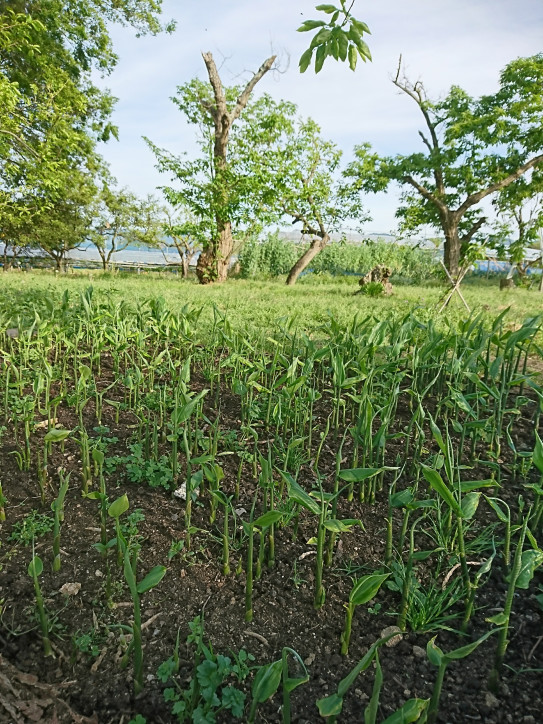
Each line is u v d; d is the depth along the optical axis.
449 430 3.53
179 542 2.18
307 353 4.28
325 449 3.22
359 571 2.13
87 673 1.65
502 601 1.97
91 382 3.98
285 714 1.34
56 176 9.66
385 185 17.83
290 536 2.34
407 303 10.80
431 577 2.09
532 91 15.82
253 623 1.86
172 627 1.83
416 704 1.17
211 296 10.98
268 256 30.77
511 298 12.63
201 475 2.22
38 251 29.89
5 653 1.71
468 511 1.80
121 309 5.24
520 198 14.35
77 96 11.50
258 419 3.60
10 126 8.86
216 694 1.57
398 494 2.08
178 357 4.89
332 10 2.39
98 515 2.43
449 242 18.06
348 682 1.18
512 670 1.67
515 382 2.83
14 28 8.76
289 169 18.34
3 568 2.06
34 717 1.51
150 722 1.51
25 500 2.53
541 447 1.79
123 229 30.36
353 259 32.41
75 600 1.92
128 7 16.06
